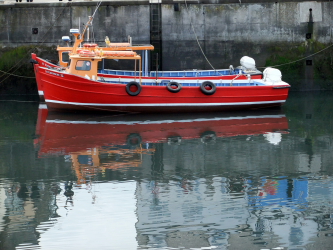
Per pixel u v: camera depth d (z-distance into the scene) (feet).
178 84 105.40
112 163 74.54
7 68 132.57
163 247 50.65
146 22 130.00
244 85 111.55
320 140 86.79
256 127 96.17
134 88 103.35
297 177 68.90
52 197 62.23
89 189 64.54
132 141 86.02
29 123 99.04
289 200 61.16
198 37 130.72
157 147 82.58
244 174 70.08
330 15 130.72
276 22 130.72
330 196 62.13
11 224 55.11
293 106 115.65
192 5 129.49
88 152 79.71
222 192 63.77
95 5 130.11
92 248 50.49
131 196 62.39
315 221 55.72
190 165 73.87
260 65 132.57
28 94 133.80
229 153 79.56
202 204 60.03
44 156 77.77
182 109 106.83
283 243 51.55
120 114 106.42
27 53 131.95
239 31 130.93
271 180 67.82
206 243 51.42
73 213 57.67
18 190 64.28
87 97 102.83
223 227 54.60
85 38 131.23
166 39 130.72
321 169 71.92
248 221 55.77
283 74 133.08
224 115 106.63
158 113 106.73
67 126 96.22
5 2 135.95
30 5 130.21
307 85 133.80
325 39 131.64
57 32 131.34
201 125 97.55
